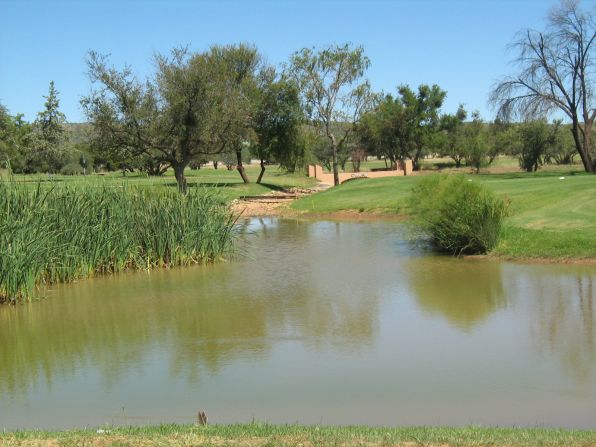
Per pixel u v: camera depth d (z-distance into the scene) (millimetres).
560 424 7734
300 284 16188
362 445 6086
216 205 20797
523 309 13008
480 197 19375
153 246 18922
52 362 10641
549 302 13445
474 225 18922
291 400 8727
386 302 14023
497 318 12469
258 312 13477
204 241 19438
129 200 18906
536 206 23938
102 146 38906
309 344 11203
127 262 18484
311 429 6855
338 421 7969
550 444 6109
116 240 18141
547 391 8812
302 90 49656
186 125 38750
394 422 7891
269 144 50281
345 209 33688
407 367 9914
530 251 18188
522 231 19812
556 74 45281
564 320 12141
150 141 39125
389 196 34938
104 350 11180
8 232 14547
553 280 15383
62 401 8938
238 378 9648
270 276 17375
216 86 39688
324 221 31109
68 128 58875
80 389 9383
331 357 10484
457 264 18047
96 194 18484
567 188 26391
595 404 8336
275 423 7859
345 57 49500
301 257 20422
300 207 35719
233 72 46438
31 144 56438
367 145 69125
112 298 15070
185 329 12344
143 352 11016
